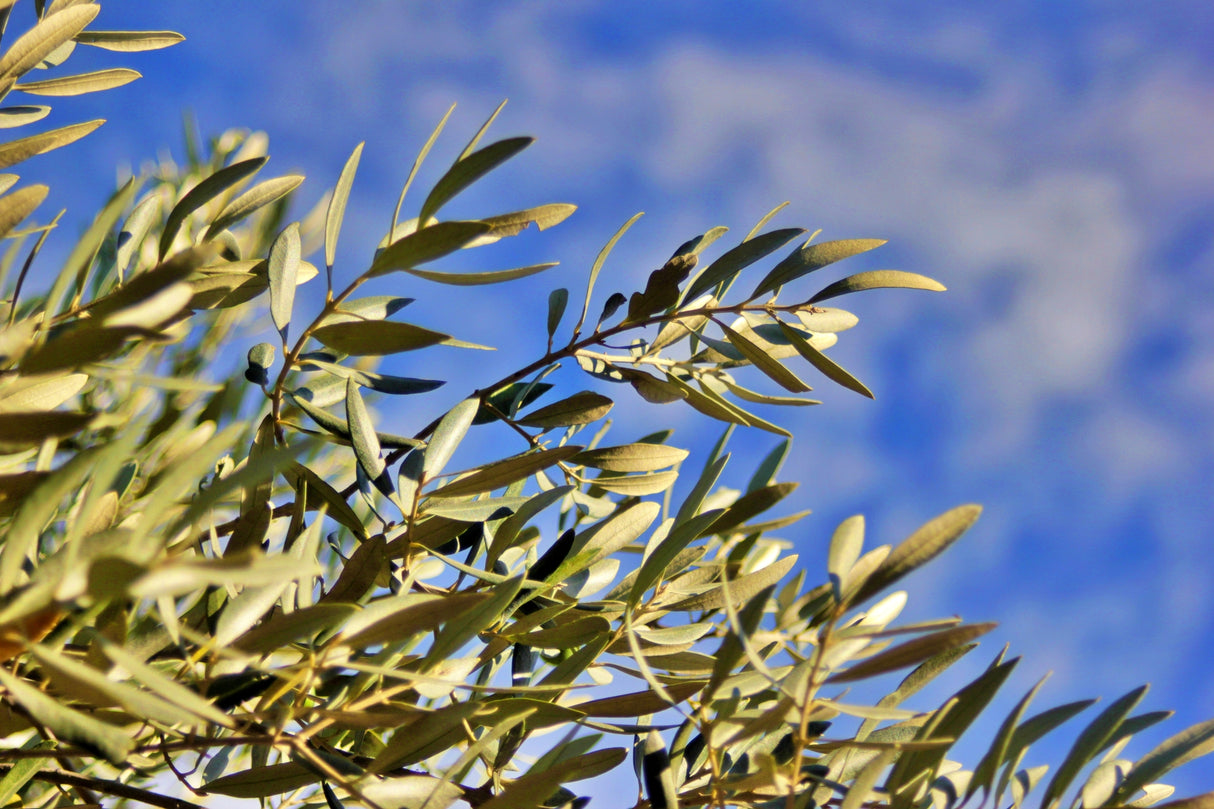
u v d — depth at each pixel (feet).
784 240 5.08
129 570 4.04
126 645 4.60
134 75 5.22
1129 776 4.70
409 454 4.99
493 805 4.61
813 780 4.68
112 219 4.50
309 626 4.61
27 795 4.89
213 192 4.95
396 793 4.66
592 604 5.05
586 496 5.37
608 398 5.17
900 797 4.63
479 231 4.69
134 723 4.61
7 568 4.40
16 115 5.11
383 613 4.62
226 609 4.64
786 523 5.17
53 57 5.17
